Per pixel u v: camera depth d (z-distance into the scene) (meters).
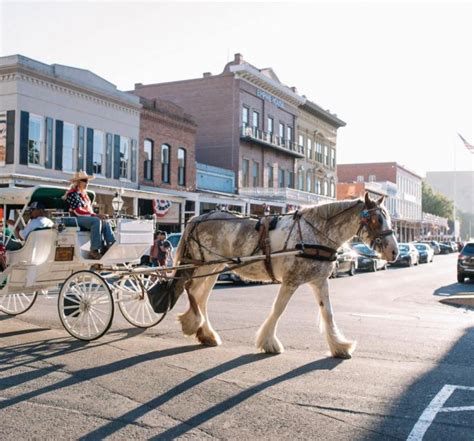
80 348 8.00
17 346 8.09
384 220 7.71
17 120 23.17
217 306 13.34
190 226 8.97
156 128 31.72
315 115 54.28
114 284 9.77
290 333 9.49
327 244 7.81
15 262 9.10
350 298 16.62
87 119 26.73
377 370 6.93
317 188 55.47
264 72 46.81
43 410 5.36
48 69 24.58
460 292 19.41
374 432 4.84
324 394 5.89
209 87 42.16
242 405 5.52
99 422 5.05
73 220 8.83
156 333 9.28
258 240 8.13
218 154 41.75
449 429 4.92
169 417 5.18
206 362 7.23
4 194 9.38
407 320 11.52
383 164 81.69
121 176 28.97
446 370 6.96
